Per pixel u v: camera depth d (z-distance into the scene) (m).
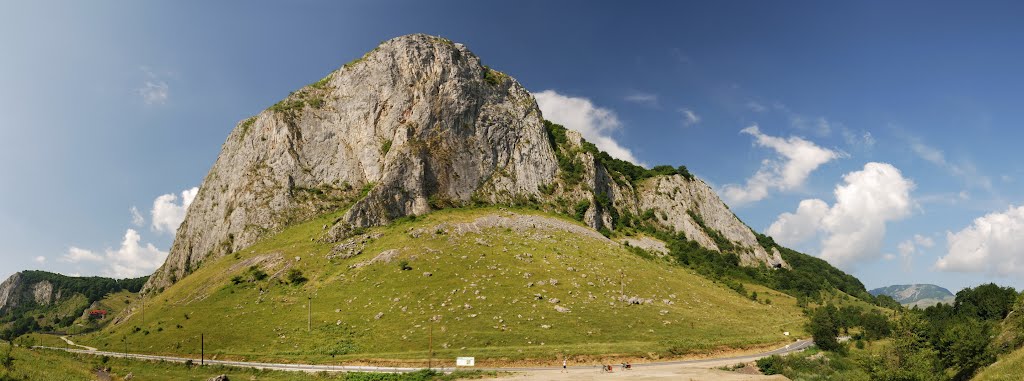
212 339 125.38
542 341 109.19
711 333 118.62
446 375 90.88
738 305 150.50
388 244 169.62
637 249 195.75
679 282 160.88
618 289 143.62
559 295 135.12
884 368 75.06
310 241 183.25
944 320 116.88
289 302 141.75
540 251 167.00
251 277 162.75
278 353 114.50
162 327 138.75
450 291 136.00
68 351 132.00
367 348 111.62
